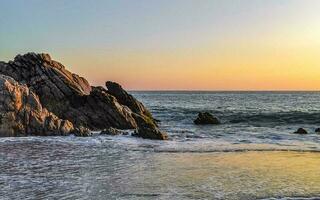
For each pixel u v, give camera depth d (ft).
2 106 112.37
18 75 140.67
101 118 134.41
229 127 157.99
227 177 64.28
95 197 51.90
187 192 54.80
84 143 100.27
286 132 136.77
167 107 323.37
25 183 58.90
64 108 134.31
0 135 109.70
